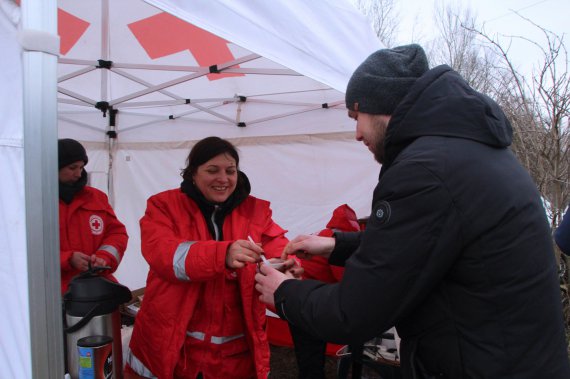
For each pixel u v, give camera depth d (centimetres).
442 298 97
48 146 91
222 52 276
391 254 92
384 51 114
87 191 258
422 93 101
